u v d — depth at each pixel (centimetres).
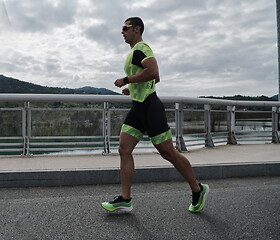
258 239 210
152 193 337
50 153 546
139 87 260
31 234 217
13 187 369
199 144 646
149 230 226
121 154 269
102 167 407
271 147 673
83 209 275
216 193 335
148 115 258
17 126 536
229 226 234
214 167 429
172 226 234
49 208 276
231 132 735
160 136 259
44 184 375
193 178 266
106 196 320
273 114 798
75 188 365
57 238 211
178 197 318
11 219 247
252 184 392
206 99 643
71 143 554
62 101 549
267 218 253
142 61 250
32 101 536
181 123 602
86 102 559
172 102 584
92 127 565
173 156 262
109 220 247
